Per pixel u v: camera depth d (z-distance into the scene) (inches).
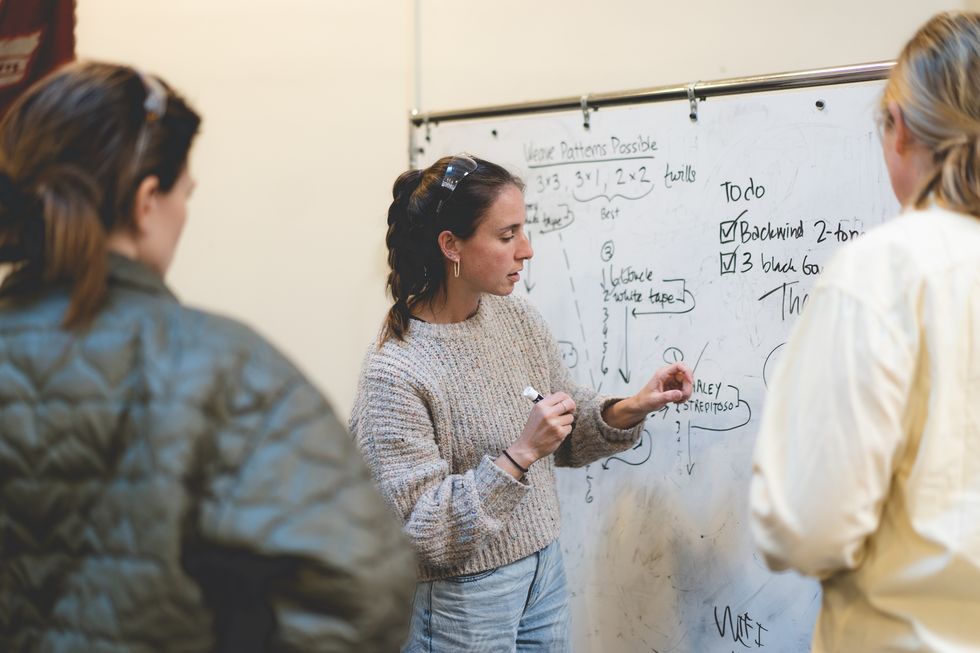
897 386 36.1
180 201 36.0
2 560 33.1
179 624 30.9
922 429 37.1
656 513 78.7
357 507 32.4
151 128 33.7
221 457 31.5
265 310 105.2
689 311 76.2
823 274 39.5
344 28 100.3
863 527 36.2
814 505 36.1
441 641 63.8
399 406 61.9
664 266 77.2
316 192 102.4
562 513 83.8
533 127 83.0
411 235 64.4
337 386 102.8
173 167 34.9
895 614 37.9
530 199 83.4
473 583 63.2
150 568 30.5
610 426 69.2
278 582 31.4
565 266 81.9
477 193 61.9
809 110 70.6
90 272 31.9
